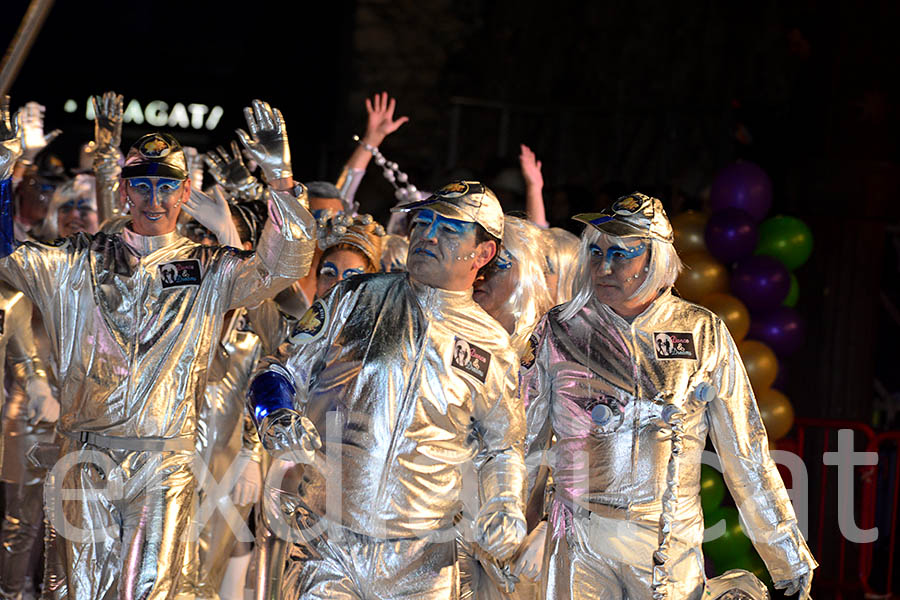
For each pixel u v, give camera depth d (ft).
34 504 43.65
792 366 64.69
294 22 114.01
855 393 64.39
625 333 30.25
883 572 57.41
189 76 128.36
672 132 89.45
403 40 99.14
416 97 98.99
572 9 98.43
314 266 42.63
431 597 27.58
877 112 63.62
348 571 27.27
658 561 29.04
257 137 30.86
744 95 93.50
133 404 32.32
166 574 31.86
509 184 62.80
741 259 54.49
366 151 50.01
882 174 63.52
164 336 32.60
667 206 67.62
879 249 64.54
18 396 43.27
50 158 58.34
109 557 32.24
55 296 32.58
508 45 99.25
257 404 26.81
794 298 58.13
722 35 94.89
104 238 33.32
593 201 64.34
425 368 27.20
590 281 30.66
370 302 27.66
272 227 31.19
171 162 32.91
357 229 38.81
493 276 34.60
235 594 42.04
